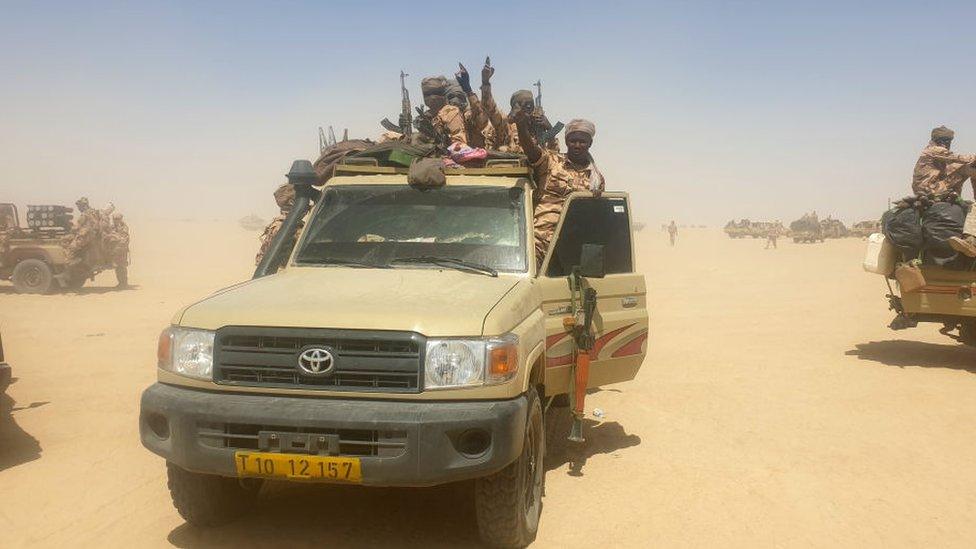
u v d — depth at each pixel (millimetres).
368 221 5555
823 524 5016
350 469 3900
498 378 4074
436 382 4008
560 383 5539
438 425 3883
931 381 9328
